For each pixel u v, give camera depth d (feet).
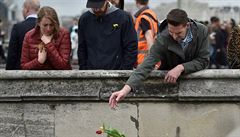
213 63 69.05
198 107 20.94
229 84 20.57
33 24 24.21
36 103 21.33
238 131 12.14
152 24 26.50
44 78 21.03
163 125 21.11
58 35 21.90
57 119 21.34
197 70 20.44
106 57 22.29
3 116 21.48
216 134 20.98
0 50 66.18
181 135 21.08
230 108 20.83
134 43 22.49
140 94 20.88
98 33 22.35
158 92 20.84
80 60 22.76
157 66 22.25
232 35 21.72
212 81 20.63
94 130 21.24
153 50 20.13
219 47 68.44
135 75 19.90
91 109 21.18
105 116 21.16
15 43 24.23
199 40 20.24
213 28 69.05
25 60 22.15
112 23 22.31
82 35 22.66
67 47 22.02
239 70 20.45
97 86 20.95
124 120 21.13
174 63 20.51
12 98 21.24
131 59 22.38
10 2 158.92
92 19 22.41
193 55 20.40
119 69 22.41
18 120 21.45
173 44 19.99
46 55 21.66
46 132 21.42
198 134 21.03
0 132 21.54
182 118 21.02
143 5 27.02
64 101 21.24
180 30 19.36
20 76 20.97
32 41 22.00
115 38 22.31
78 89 21.01
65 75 20.88
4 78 21.04
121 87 20.84
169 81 20.25
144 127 21.13
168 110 21.03
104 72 20.77
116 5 25.05
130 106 21.07
